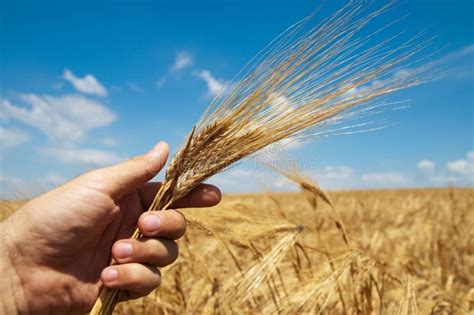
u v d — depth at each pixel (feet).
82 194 1.01
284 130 0.89
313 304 1.32
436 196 7.81
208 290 1.59
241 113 0.88
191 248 1.71
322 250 1.63
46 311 1.06
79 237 1.03
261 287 1.59
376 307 1.53
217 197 1.11
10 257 1.01
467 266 2.82
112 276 0.94
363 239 2.41
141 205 1.22
